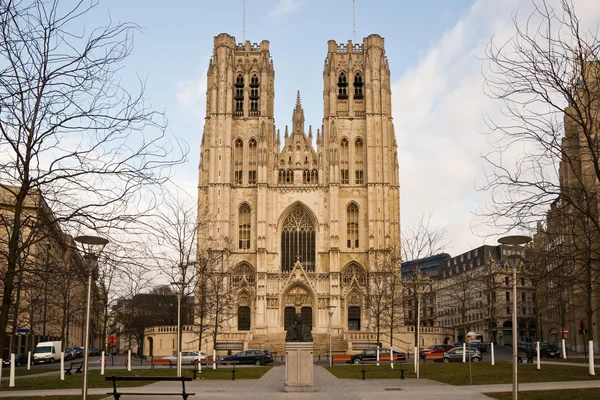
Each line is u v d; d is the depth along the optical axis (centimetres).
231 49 15262
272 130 15038
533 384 4697
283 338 13438
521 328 17475
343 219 14762
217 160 14550
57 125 3008
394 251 12475
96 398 3959
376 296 11625
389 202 14712
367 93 15038
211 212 14225
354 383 5194
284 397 4006
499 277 16738
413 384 5000
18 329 10325
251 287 14275
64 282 6209
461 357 8931
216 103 14888
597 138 3259
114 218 3100
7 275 3139
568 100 3103
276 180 14762
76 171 3067
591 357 5425
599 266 3809
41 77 2956
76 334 17038
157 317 15925
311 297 14212
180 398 4022
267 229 14475
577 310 10712
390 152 15012
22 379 5772
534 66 3019
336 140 14788
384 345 13000
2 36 2852
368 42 15375
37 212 3578
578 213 3600
